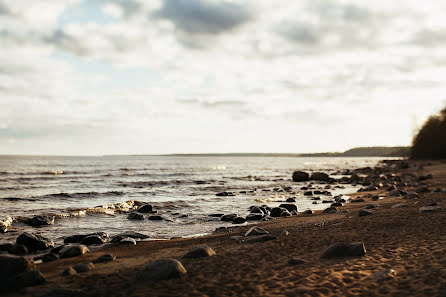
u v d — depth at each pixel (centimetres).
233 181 4659
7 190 3275
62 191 3222
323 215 1614
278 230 1235
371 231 1043
